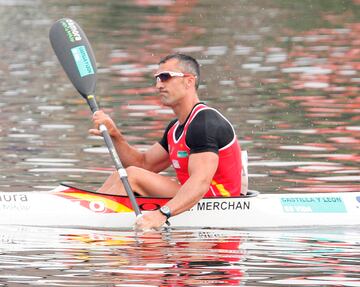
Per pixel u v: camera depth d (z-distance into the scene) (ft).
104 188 107.76
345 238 97.81
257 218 104.32
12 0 394.32
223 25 318.24
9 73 226.17
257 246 93.20
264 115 170.09
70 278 80.53
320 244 94.48
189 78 102.27
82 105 183.52
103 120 107.45
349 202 107.34
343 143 146.20
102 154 140.15
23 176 125.49
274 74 221.46
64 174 127.13
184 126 102.63
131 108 178.29
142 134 153.07
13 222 102.42
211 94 194.08
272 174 126.62
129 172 104.42
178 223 102.83
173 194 104.83
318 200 106.83
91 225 102.73
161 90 102.83
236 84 207.31
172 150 104.42
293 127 159.02
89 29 306.76
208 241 95.30
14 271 82.58
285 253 90.12
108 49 264.52
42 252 89.51
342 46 268.00
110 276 81.10
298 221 104.83
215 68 231.50
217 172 103.60
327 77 216.33
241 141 147.95
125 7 370.73
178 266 84.53
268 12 351.05
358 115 169.99
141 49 264.72
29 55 257.34
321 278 81.05
